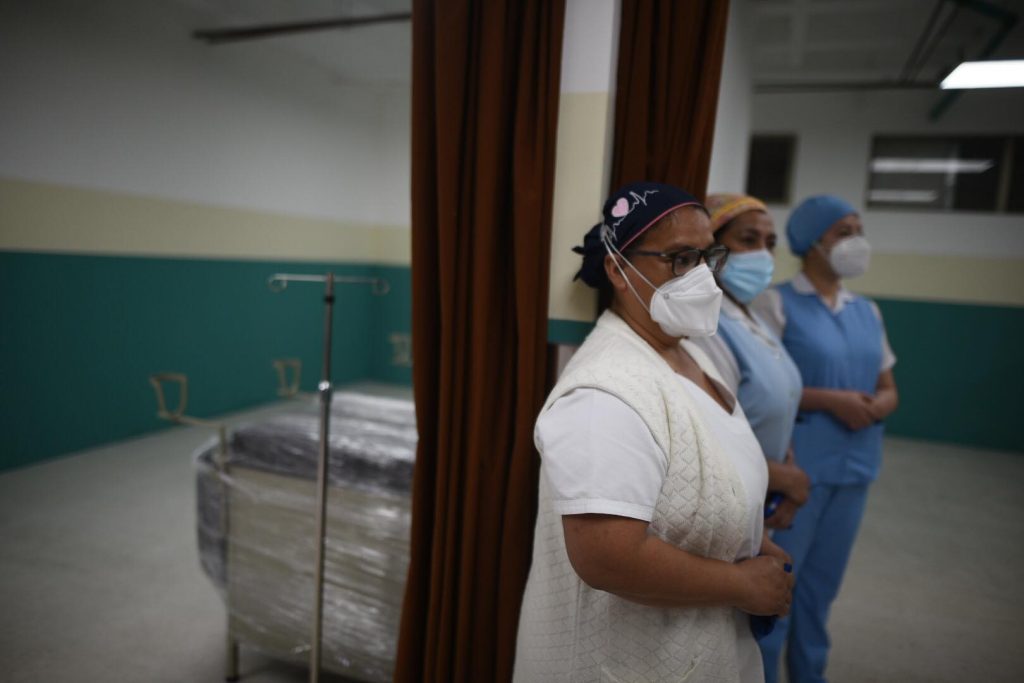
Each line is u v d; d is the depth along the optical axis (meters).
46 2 3.63
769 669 1.64
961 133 5.13
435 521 1.36
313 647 1.57
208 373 4.89
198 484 1.90
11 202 3.54
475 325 1.30
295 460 1.71
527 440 1.29
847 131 5.39
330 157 5.93
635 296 0.96
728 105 2.19
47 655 1.97
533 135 1.28
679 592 0.80
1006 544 3.26
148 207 4.32
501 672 1.33
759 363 1.38
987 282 5.13
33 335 3.69
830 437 1.71
